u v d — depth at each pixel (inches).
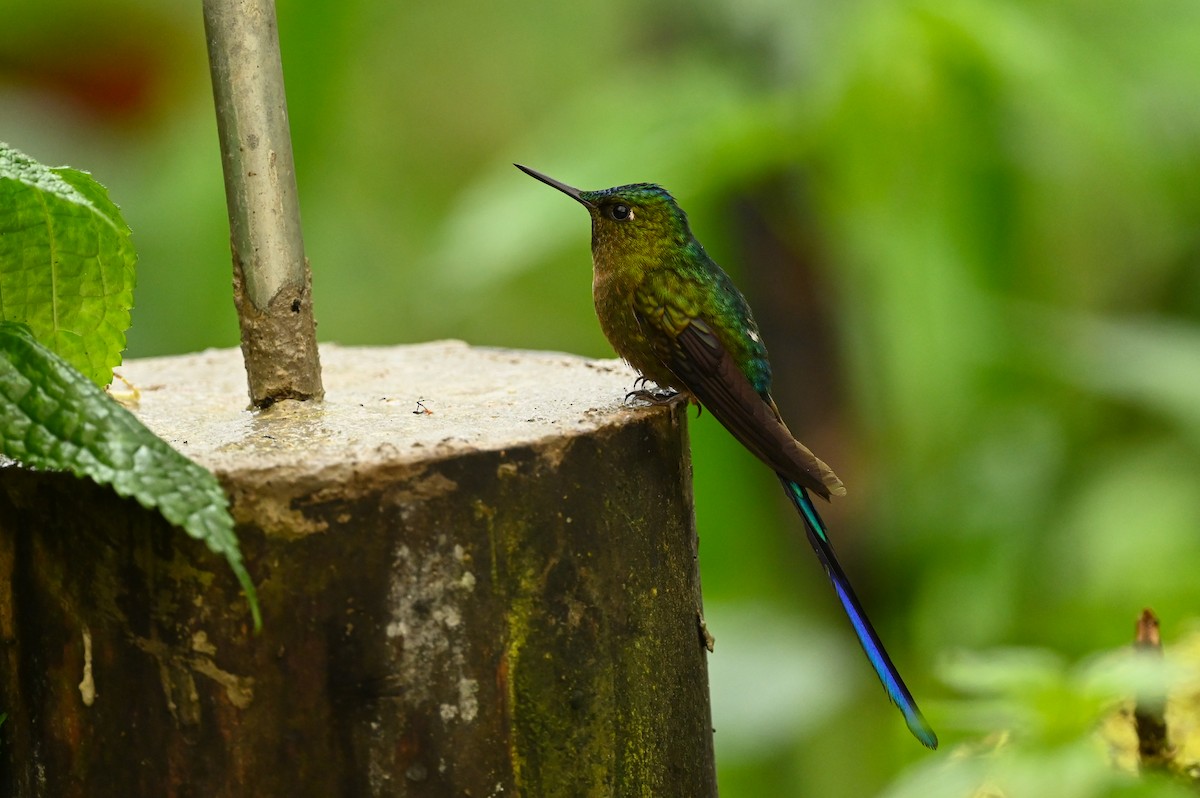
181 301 374.6
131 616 148.0
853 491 339.0
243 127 174.2
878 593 346.9
